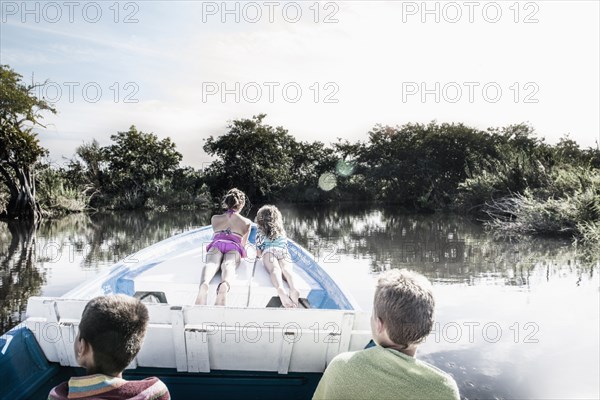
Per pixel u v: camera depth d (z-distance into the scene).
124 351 1.58
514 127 33.16
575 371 4.28
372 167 38.56
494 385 4.01
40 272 8.84
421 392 1.60
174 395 3.06
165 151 37.09
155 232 16.62
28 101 24.48
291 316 2.87
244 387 3.08
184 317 2.84
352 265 9.83
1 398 2.63
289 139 44.31
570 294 7.14
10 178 21.77
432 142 33.53
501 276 8.55
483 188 23.44
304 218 24.45
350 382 1.67
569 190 17.23
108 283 4.28
